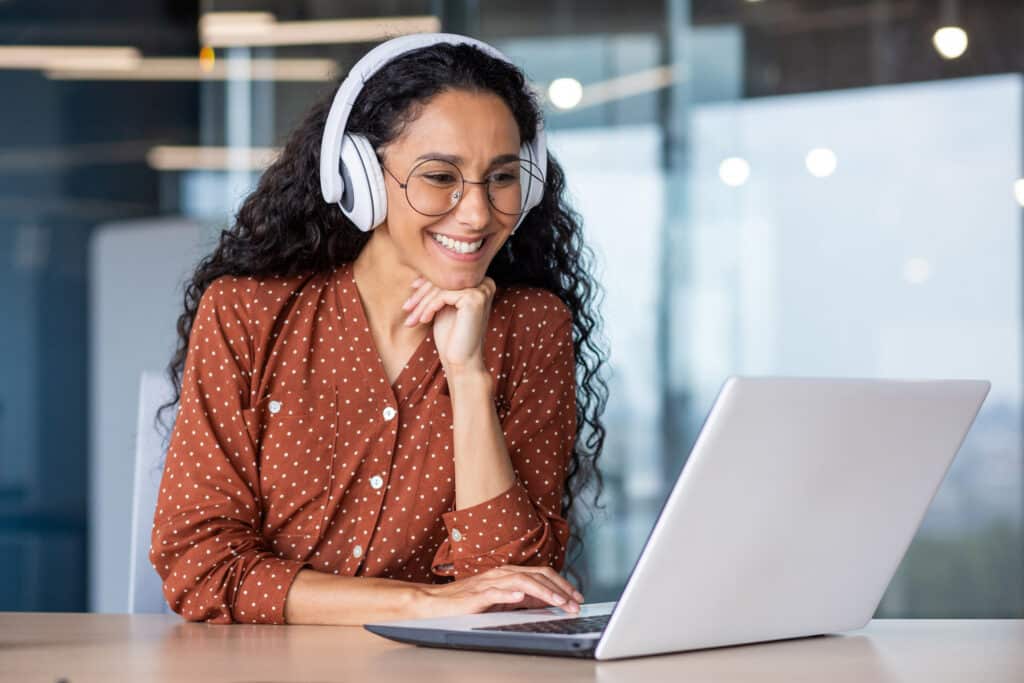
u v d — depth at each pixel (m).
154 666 1.28
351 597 1.72
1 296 5.94
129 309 5.64
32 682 1.19
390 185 1.93
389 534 2.00
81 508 5.83
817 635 1.55
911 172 5.24
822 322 5.24
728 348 5.29
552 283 2.29
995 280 5.14
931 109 5.27
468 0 5.77
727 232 5.36
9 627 1.63
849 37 5.34
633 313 5.35
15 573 5.82
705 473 1.27
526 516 1.92
